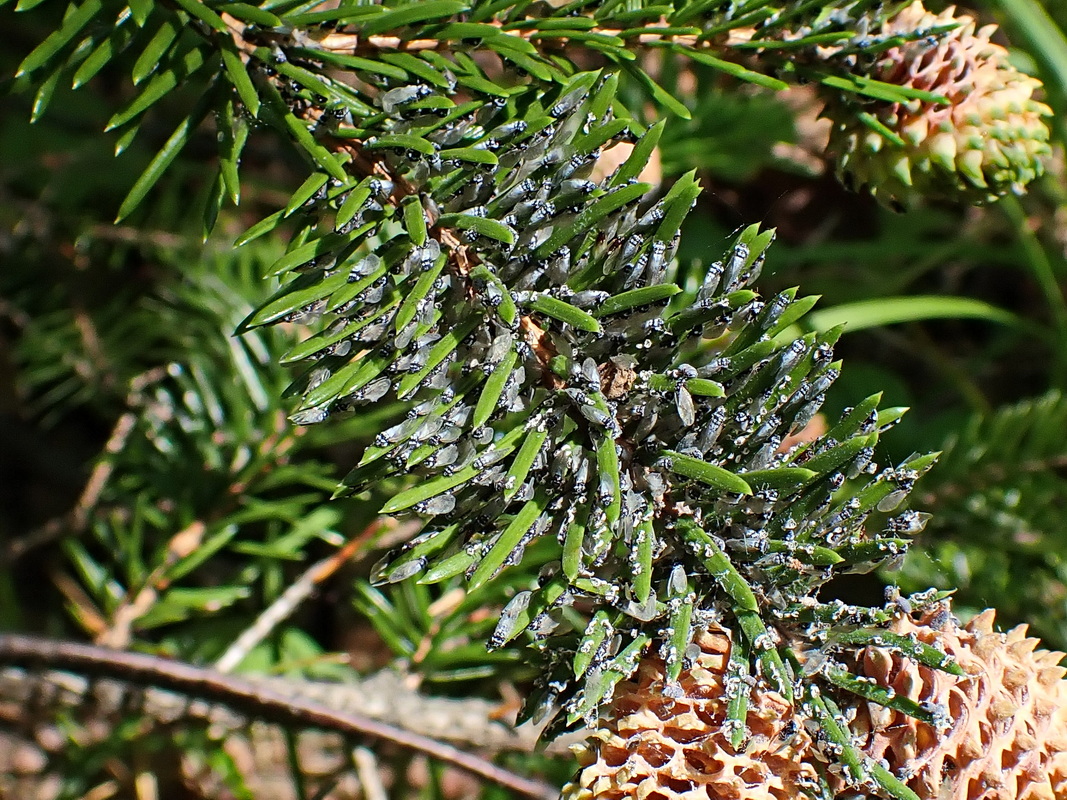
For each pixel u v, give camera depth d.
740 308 0.19
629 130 0.19
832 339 0.19
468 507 0.19
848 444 0.19
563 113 0.19
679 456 0.18
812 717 0.18
